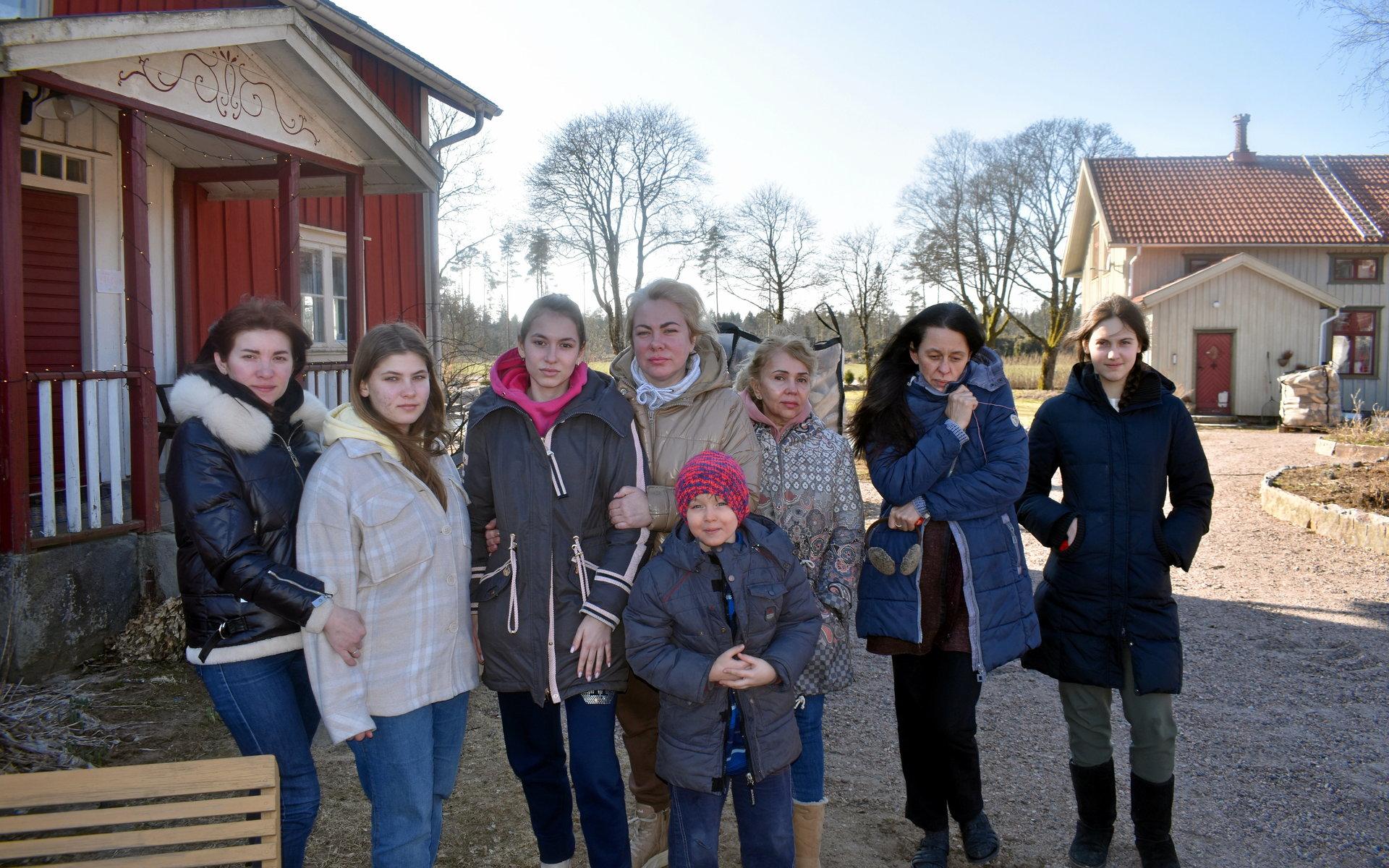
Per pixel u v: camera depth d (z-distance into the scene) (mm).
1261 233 24656
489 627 2850
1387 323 24359
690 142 39562
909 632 3055
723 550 2615
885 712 5035
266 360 2641
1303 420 20047
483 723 4797
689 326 2975
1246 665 5586
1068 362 40969
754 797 2646
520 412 2812
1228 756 4340
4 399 4961
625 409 2896
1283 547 8758
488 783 4090
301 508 2529
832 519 3039
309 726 2934
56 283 7371
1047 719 4875
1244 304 23094
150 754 4230
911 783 3289
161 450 7949
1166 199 26375
